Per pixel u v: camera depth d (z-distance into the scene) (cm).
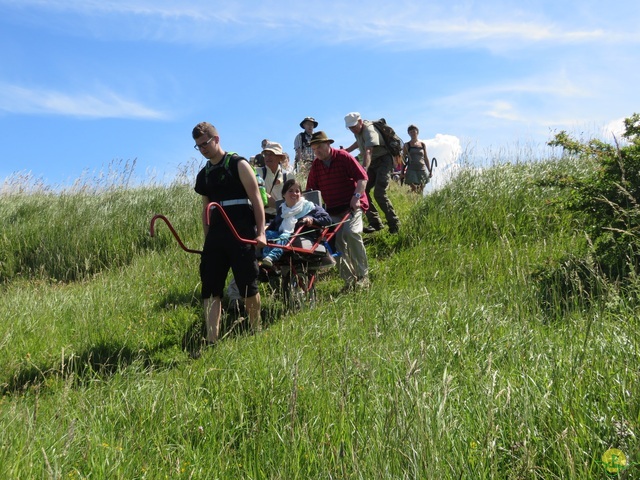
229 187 697
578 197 761
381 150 1075
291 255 767
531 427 387
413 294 744
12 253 1152
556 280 700
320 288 923
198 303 848
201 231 1183
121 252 1143
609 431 370
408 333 605
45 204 1338
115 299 859
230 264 702
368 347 570
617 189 720
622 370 426
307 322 686
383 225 1114
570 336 539
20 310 840
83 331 759
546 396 414
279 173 913
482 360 525
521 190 1084
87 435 439
